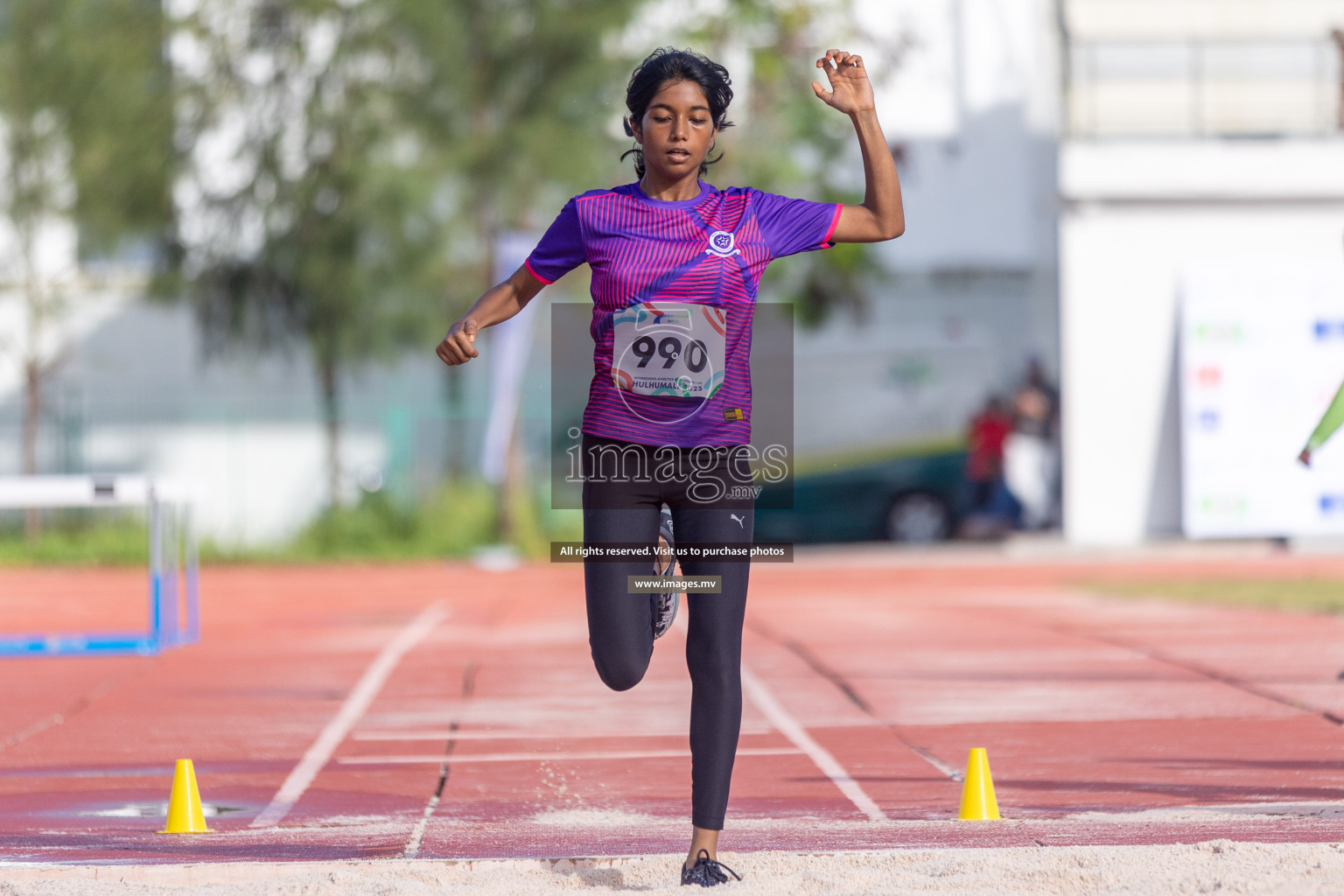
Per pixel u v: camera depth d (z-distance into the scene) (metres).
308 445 82.50
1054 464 77.00
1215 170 74.00
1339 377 71.94
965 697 28.02
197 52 73.69
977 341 76.75
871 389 76.31
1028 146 86.38
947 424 76.12
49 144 74.25
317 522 77.56
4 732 26.02
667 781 20.45
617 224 13.52
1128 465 74.88
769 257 13.61
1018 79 86.44
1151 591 50.53
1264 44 76.62
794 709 27.09
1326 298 72.12
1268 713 25.00
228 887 13.59
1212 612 43.00
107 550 76.25
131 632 43.69
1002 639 37.84
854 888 13.04
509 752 23.12
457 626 44.19
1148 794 18.50
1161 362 74.69
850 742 23.44
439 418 79.75
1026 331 86.25
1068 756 21.62
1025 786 19.36
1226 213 74.31
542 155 70.06
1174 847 14.27
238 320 74.00
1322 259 72.50
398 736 24.94
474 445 79.75
